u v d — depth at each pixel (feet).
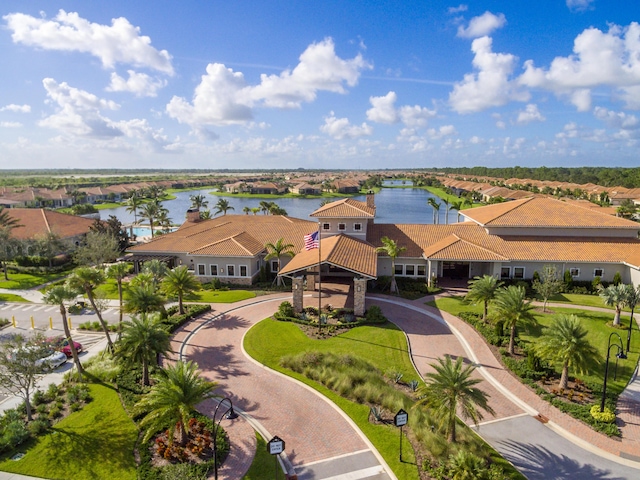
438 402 69.92
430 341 114.01
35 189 499.92
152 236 291.38
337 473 64.44
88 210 397.80
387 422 77.66
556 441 75.10
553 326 91.56
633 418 80.53
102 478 64.64
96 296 130.11
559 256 155.53
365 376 92.79
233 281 169.89
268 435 74.18
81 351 112.06
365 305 141.08
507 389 91.20
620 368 98.37
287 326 122.62
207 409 82.38
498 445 74.02
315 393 88.12
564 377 89.10
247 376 95.30
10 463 68.18
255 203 562.66
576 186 625.41
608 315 129.29
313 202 583.17
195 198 390.83
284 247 167.84
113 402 85.30
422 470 65.00
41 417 79.46
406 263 168.45
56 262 209.36
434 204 307.37
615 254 154.20
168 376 73.61
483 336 116.57
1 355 77.66
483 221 174.29
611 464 69.21
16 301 158.40
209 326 125.29
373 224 188.85
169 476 61.72
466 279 170.30
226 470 65.21
